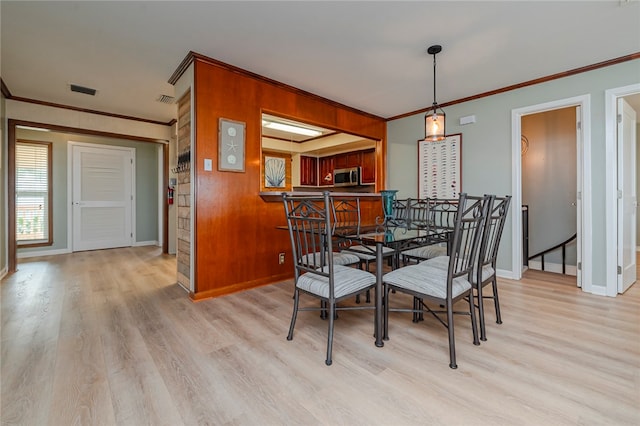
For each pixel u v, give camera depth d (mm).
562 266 3893
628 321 2293
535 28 2357
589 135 2998
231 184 3055
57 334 2115
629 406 1357
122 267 4270
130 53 2752
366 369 1683
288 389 1509
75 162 5547
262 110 3291
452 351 1690
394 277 1967
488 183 3727
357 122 4449
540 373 1621
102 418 1307
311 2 2053
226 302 2795
